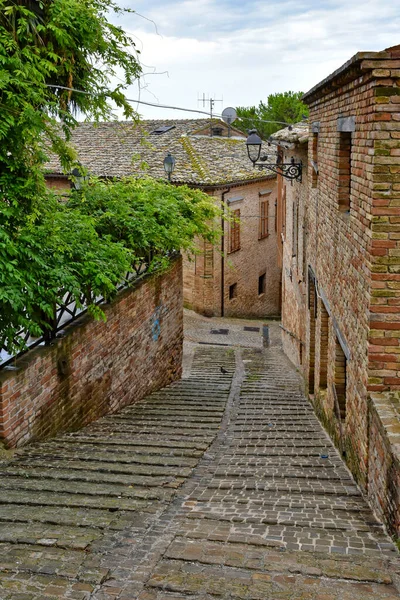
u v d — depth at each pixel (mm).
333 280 8680
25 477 6238
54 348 7891
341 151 8094
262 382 14320
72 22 7824
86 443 7684
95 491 5773
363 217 6340
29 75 7082
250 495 5836
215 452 7621
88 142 27031
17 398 7055
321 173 10102
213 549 4375
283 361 18234
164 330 13156
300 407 11164
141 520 5023
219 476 6504
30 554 4301
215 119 29312
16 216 7055
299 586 3816
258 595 3689
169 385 13562
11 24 7359
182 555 4250
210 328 23656
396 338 5957
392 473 4820
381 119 5676
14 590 3766
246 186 26359
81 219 8727
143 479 6199
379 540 4664
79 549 4387
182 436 8359
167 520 5047
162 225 11969
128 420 9477
